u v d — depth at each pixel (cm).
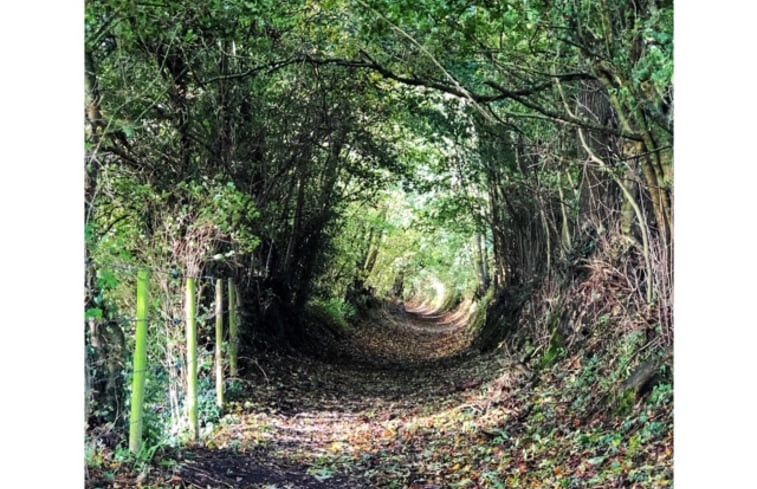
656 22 552
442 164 1709
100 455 536
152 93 927
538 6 654
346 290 2656
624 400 689
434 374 1547
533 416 835
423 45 761
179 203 877
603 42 643
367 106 1423
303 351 1627
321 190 1645
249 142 1209
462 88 729
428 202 1902
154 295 758
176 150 1053
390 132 1633
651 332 745
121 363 579
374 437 898
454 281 4603
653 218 802
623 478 545
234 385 1055
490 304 2148
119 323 609
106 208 840
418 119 1413
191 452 673
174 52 931
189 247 816
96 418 563
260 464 698
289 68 1228
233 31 861
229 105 1127
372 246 3164
